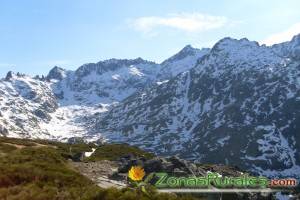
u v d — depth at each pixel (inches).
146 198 926.4
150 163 1737.2
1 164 1214.9
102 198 939.3
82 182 1131.3
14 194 993.5
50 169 1192.8
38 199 944.9
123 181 1590.8
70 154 2413.9
